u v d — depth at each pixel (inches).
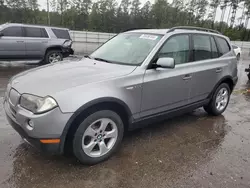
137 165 121.1
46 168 114.7
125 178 110.6
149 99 134.6
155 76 135.2
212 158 131.3
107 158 124.1
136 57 139.3
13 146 132.0
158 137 153.7
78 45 908.6
